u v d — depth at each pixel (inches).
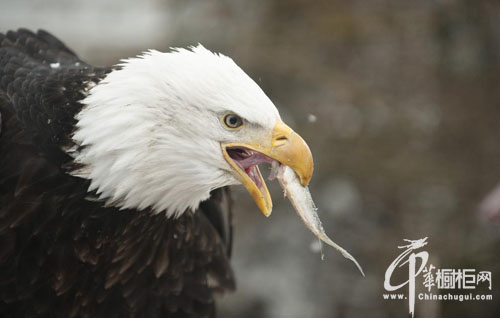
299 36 569.3
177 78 209.9
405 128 524.7
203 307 282.2
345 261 455.5
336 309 442.3
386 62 558.3
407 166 496.1
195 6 622.5
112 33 692.7
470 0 572.4
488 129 533.6
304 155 215.5
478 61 564.1
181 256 265.0
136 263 247.8
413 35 569.6
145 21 703.1
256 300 445.7
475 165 511.5
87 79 233.6
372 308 436.1
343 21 579.2
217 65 211.9
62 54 269.1
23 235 229.5
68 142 221.8
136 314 260.5
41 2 744.3
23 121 227.8
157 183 217.8
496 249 428.8
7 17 723.4
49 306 242.5
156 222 236.2
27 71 242.2
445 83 556.7
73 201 225.3
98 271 241.0
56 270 235.3
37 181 224.5
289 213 469.4
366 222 469.7
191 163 214.8
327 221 466.9
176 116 210.7
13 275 234.7
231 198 305.7
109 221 229.1
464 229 464.4
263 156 218.4
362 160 494.3
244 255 458.0
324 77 538.0
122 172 213.8
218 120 211.9
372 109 526.6
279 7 592.4
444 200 483.5
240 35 574.2
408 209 478.9
